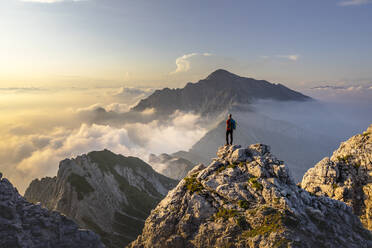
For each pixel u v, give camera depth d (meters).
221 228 34.47
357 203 51.34
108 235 140.88
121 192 181.50
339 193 52.06
